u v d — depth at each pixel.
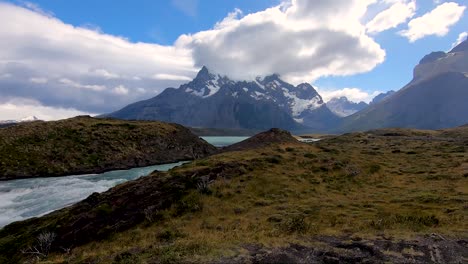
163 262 16.36
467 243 18.19
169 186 39.31
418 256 16.33
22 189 68.19
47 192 65.50
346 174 47.06
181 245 19.23
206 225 29.50
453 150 76.19
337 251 17.23
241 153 57.81
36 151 94.81
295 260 16.03
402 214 27.36
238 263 15.54
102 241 30.45
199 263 15.70
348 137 150.75
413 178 45.97
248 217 30.86
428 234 19.92
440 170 49.66
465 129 188.62
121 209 35.91
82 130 114.56
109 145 108.50
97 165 95.88
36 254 29.72
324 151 65.19
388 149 83.81
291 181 42.56
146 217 33.44
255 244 18.81
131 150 109.62
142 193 38.59
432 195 34.50
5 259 30.70
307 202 34.72
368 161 58.16
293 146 69.31
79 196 61.91
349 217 27.62
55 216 39.84
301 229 23.23
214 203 35.44
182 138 130.75
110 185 72.19
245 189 39.28
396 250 17.16
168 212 34.06
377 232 21.08
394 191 38.81
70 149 100.38
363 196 37.12
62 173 87.19
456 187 38.47
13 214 51.19
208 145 137.00
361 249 17.50
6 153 89.62
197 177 41.50
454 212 27.25
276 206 33.69
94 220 34.34
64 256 27.69
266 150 59.75
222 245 18.75
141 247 21.95
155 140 120.56
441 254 16.55
